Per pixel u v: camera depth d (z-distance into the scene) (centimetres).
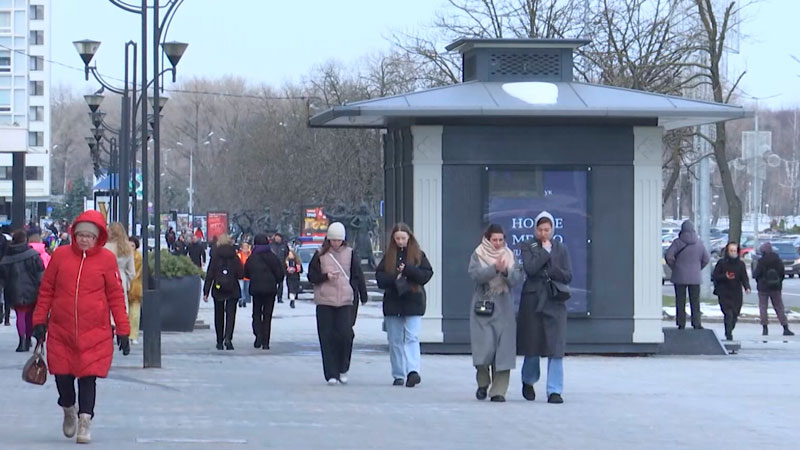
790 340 3212
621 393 1902
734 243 3141
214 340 2936
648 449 1341
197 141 14712
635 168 2502
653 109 2428
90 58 4150
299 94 11088
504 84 2573
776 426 1541
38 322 1280
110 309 1291
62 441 1321
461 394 1855
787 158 17538
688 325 3656
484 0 5234
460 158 2475
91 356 1273
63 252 1284
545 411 1658
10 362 2295
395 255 1941
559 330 1725
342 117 2450
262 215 9481
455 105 2419
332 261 1970
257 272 2678
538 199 2488
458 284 2483
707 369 2334
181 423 1496
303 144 10338
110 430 1421
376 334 3231
